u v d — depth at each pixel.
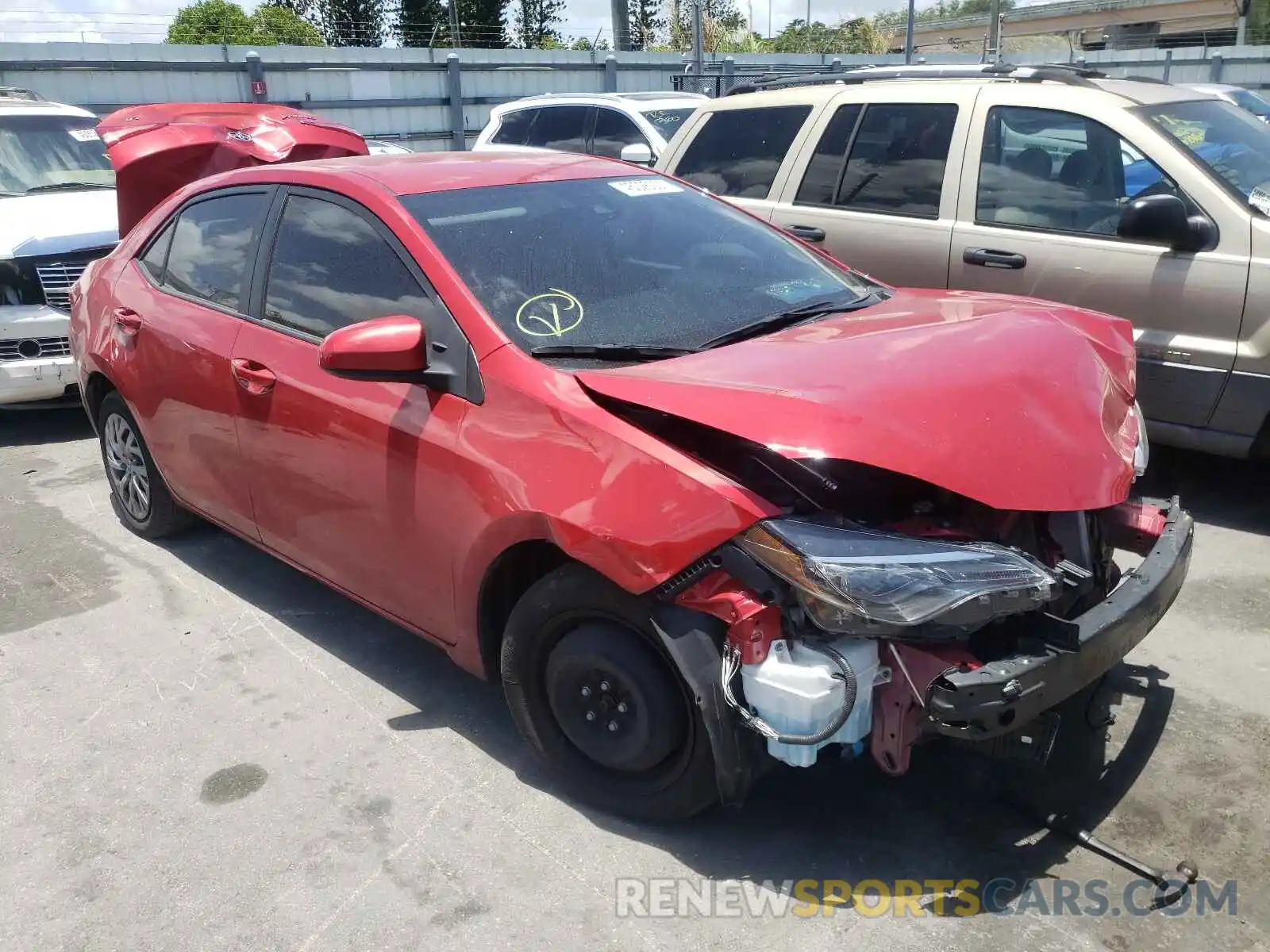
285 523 3.66
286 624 4.07
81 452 6.33
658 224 3.62
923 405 2.48
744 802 2.74
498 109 10.90
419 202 3.34
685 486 2.43
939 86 5.45
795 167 5.92
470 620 3.02
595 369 2.82
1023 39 26.03
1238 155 4.90
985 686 2.25
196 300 3.99
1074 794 2.93
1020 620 2.45
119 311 4.39
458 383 2.93
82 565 4.66
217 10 35.53
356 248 3.36
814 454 2.34
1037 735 2.55
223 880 2.72
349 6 46.78
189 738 3.35
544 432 2.71
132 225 6.24
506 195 3.51
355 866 2.75
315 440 3.35
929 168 5.39
